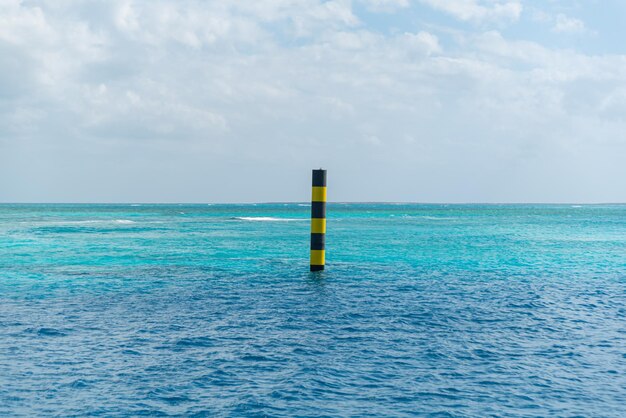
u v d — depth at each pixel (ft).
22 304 60.08
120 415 29.58
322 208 88.48
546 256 120.67
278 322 51.78
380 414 30.27
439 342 44.91
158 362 38.75
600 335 48.16
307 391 33.37
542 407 31.48
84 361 38.75
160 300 63.16
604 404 32.01
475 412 30.68
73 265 98.43
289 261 106.32
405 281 79.97
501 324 52.08
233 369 37.32
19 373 35.94
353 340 45.24
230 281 79.25
